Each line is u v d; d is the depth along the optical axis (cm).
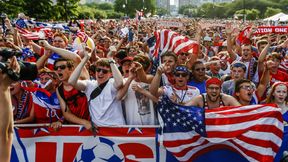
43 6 3928
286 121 577
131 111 545
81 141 532
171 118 526
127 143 534
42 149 531
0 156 289
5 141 292
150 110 548
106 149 534
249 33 1100
